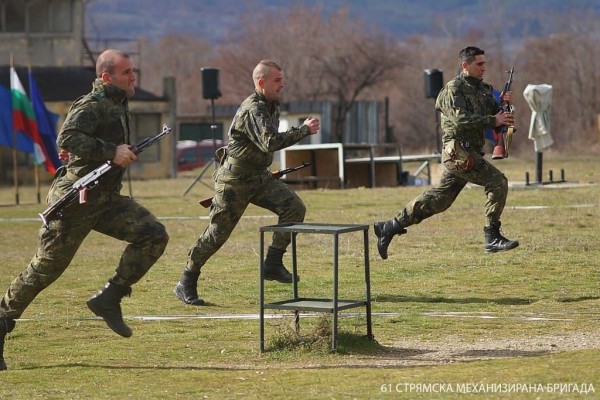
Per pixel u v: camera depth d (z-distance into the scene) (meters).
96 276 20.72
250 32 95.69
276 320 15.30
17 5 66.06
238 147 16.45
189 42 135.38
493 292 17.17
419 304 16.30
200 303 16.86
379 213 29.92
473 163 16.98
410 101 86.62
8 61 66.12
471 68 16.98
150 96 65.31
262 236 13.08
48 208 12.47
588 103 76.94
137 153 12.60
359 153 51.78
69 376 12.37
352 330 14.22
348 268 19.95
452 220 26.64
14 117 40.94
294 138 15.26
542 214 26.95
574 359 11.93
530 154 64.62
